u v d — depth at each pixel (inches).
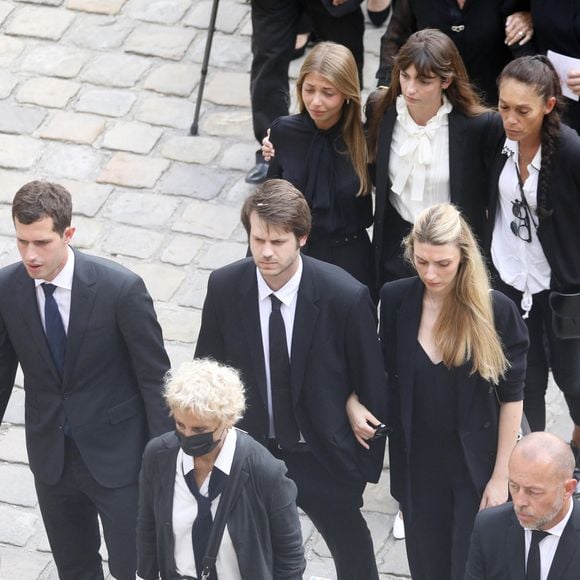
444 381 707.4
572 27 919.7
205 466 614.9
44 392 743.1
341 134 844.0
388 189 853.8
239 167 1206.9
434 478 733.3
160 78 1302.9
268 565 629.6
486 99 979.9
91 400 738.2
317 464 751.1
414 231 679.7
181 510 620.4
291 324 716.0
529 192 808.9
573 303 821.2
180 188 1186.0
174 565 632.4
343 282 716.0
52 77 1305.4
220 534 614.9
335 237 857.5
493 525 633.0
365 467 748.0
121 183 1191.6
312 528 905.5
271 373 723.4
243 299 716.7
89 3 1391.5
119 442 749.3
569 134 793.6
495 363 692.1
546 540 619.2
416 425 722.2
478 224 846.5
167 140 1235.9
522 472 593.3
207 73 1304.1
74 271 724.7
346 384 730.2
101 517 761.6
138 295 728.3
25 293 724.7
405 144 833.5
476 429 715.4
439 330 696.4
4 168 1210.0
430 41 805.9
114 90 1290.6
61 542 788.0
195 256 1122.0
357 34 1124.5
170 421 741.3
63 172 1203.2
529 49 947.3
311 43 1322.6
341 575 784.3
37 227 687.7
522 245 830.5
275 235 675.4
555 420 978.1
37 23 1368.1
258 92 1146.0
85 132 1243.2
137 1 1393.9
